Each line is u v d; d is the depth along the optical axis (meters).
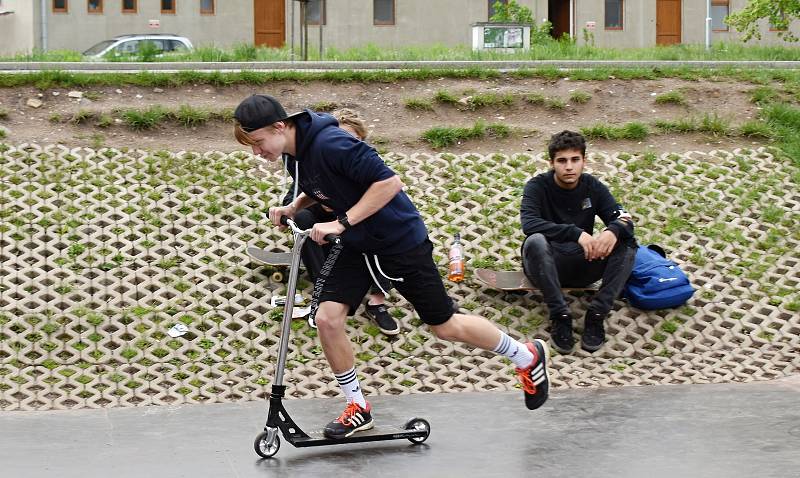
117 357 7.18
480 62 12.49
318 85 11.76
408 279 5.25
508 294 8.25
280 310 7.83
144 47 14.16
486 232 9.02
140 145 10.00
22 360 7.08
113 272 8.09
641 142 10.77
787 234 9.18
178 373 7.05
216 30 29.45
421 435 5.54
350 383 5.45
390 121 11.04
